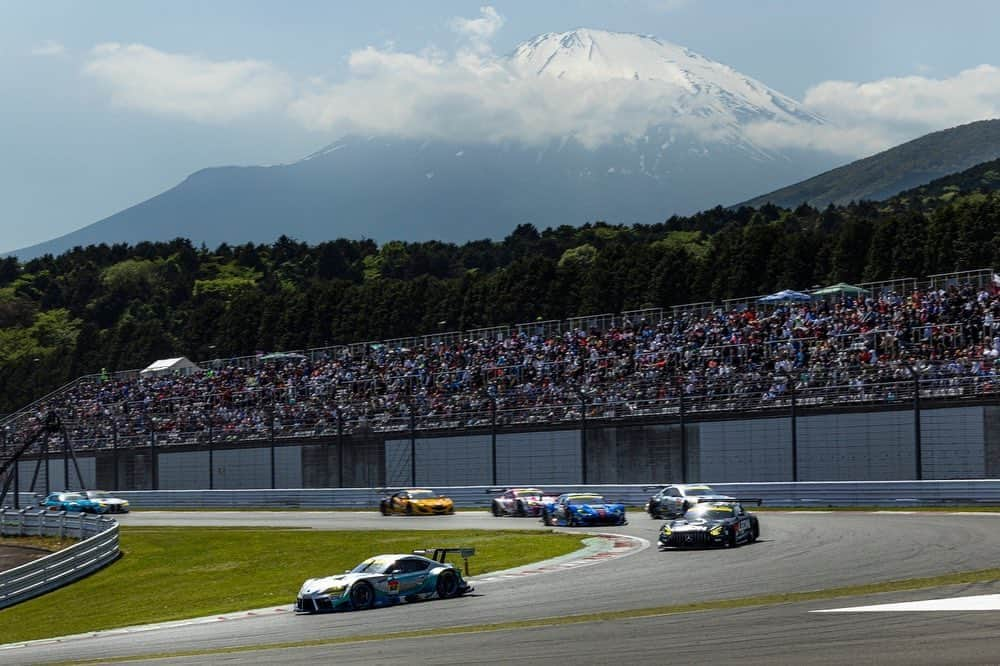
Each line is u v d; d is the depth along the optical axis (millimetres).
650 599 42344
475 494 105938
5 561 88688
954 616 33031
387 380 133125
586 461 104250
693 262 161750
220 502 124875
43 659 42000
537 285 174875
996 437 81062
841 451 89125
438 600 48125
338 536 83750
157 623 52656
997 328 93438
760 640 31344
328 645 37281
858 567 47031
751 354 107188
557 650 32250
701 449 97125
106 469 142000
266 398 143250
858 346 100188
